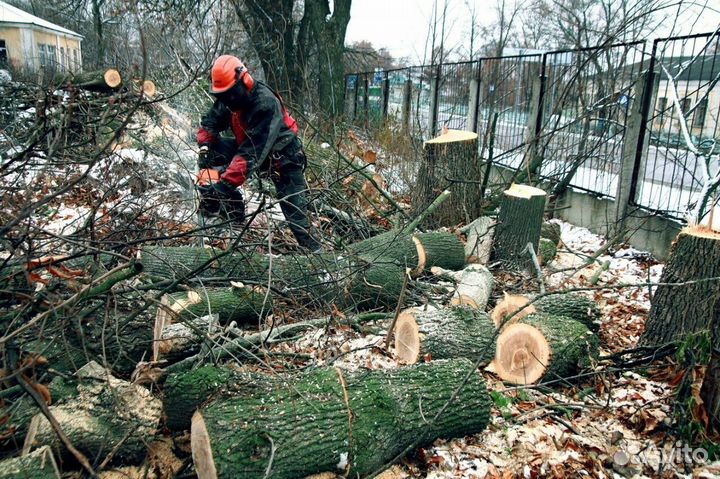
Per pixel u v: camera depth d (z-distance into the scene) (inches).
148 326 134.7
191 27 400.2
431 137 446.3
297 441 99.3
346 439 103.3
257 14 591.5
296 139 203.8
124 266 100.5
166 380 116.0
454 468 112.1
